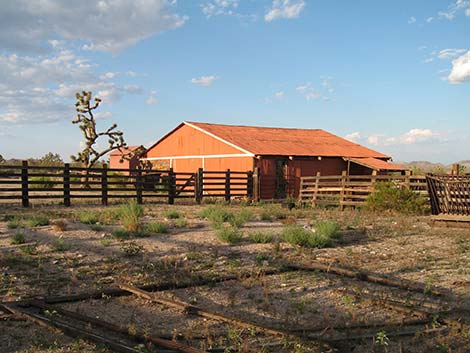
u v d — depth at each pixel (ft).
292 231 38.19
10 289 23.50
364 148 119.44
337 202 68.80
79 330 17.38
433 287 24.93
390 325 18.81
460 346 16.87
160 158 116.26
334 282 26.25
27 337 17.49
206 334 17.61
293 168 96.53
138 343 16.97
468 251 35.19
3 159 152.46
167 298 22.75
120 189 67.67
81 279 25.90
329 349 16.34
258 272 27.55
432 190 49.67
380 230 44.57
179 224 43.96
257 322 19.69
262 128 119.75
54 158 150.82
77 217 48.24
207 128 104.01
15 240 33.37
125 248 31.42
